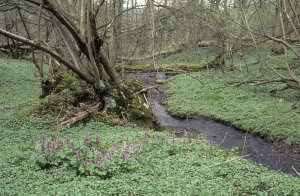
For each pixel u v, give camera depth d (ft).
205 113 59.77
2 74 78.43
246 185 25.57
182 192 23.29
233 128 53.83
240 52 98.89
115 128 42.78
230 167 29.40
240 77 80.79
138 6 43.65
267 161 41.52
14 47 111.65
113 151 29.40
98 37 42.83
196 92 73.15
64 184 24.50
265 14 94.94
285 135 47.65
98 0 56.08
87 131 40.81
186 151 33.86
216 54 99.86
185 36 52.42
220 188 24.67
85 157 29.09
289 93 68.49
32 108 45.96
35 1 38.81
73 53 46.29
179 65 93.97
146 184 24.57
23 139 36.01
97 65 45.39
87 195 22.35
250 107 60.54
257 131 50.52
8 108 50.29
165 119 58.65
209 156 32.86
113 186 24.13
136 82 51.62
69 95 45.85
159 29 46.65
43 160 28.40
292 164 40.60
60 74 50.31
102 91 45.93
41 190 23.39
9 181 24.66
